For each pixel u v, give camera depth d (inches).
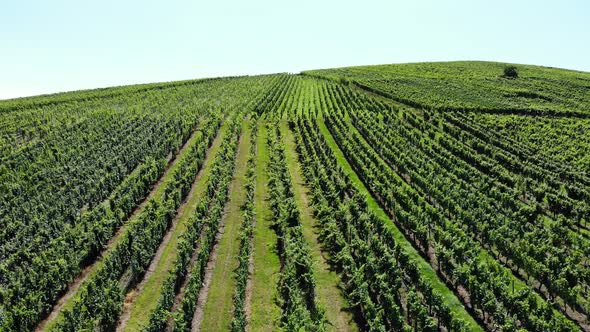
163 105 4200.3
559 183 2425.0
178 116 3570.4
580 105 4439.0
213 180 2164.1
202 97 4857.3
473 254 1563.7
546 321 1254.9
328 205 1967.3
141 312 1344.7
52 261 1512.1
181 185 2129.7
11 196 2018.9
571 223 1991.9
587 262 1674.5
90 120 3346.5
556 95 4945.9
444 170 2432.3
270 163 2496.3
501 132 3410.4
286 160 2628.0
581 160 2810.0
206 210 1891.0
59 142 2768.2
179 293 1428.4
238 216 1950.1
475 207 2026.3
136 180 2235.5
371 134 3105.3
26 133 2999.5
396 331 1227.9
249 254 1594.5
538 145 3159.5
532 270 1477.6
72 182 2194.9
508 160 2731.3
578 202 2116.1
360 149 2851.9
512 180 2411.4
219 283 1477.6
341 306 1379.2
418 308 1246.9
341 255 1540.4
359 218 1797.5
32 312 1280.8
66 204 1998.0
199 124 3501.5
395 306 1226.6
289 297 1357.0
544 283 1459.2
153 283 1485.0
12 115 3617.1
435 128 3427.7
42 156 2502.5
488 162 2716.5
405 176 2541.8
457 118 3708.2
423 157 2711.6
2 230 1752.0
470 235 1846.7
